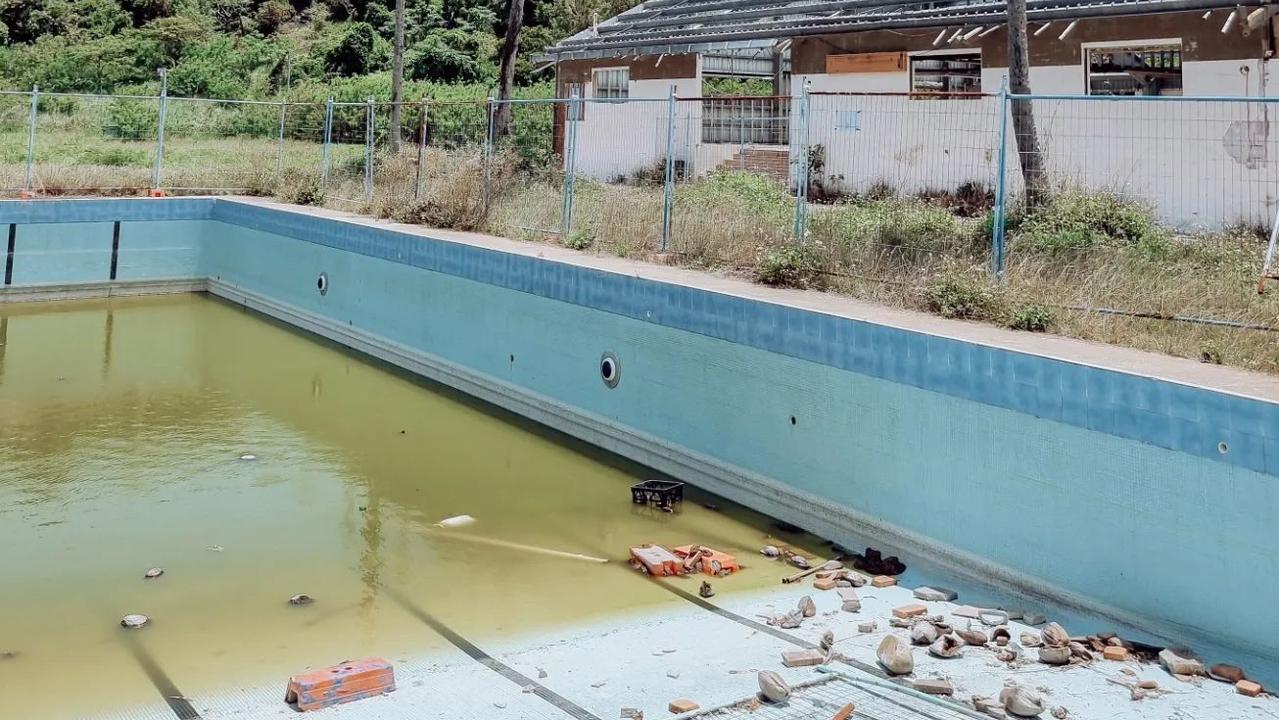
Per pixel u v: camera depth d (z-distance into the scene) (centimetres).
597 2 4238
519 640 690
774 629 698
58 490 972
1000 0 1723
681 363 1038
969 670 622
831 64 1866
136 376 1385
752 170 1888
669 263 1216
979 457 773
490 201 1533
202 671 642
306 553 844
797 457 921
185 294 1959
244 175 2134
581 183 1616
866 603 745
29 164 1914
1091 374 702
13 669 639
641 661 649
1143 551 679
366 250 1542
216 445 1122
